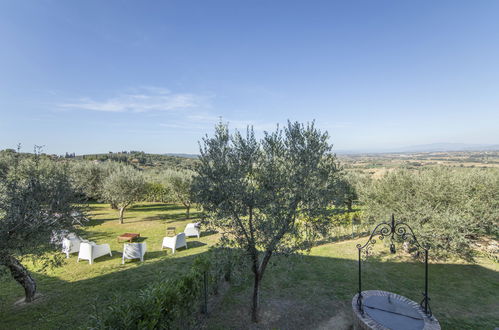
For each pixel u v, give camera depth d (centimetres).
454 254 998
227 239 597
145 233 1588
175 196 2075
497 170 1120
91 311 670
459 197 942
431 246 931
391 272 933
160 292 470
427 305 590
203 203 593
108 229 1698
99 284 838
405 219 996
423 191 992
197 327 596
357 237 1424
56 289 801
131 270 962
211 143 600
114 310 396
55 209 675
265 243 557
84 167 2361
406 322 541
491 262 1014
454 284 834
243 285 830
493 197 1009
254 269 625
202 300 664
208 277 728
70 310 678
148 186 2444
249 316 654
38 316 649
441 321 630
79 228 812
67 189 720
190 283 588
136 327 376
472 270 942
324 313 670
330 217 603
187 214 2086
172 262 1052
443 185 978
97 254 1073
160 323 423
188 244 1336
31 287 727
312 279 875
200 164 604
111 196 1844
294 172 578
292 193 562
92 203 2938
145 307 411
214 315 656
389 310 588
